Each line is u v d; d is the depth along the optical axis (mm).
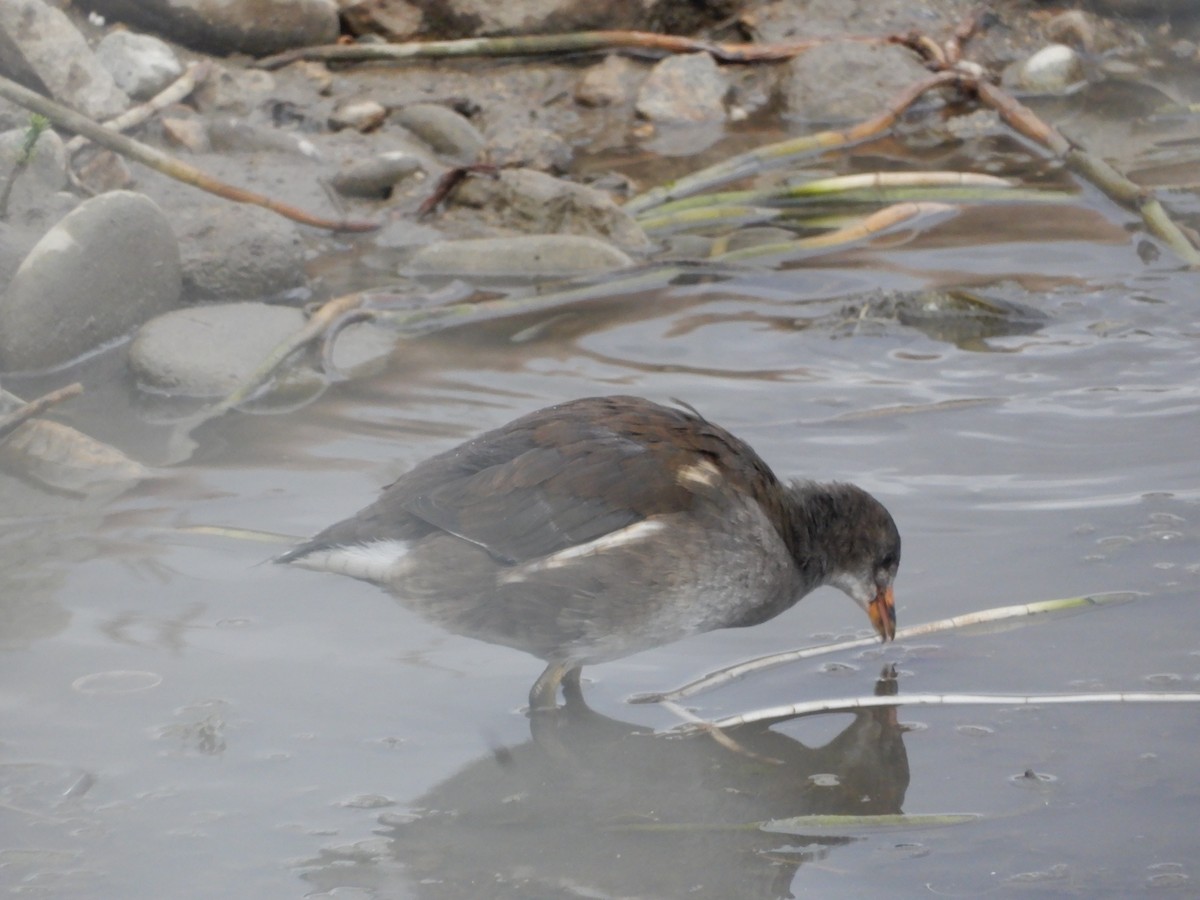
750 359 12852
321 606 9336
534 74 19578
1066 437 11352
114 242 12969
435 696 8492
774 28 20719
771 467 10828
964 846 7246
